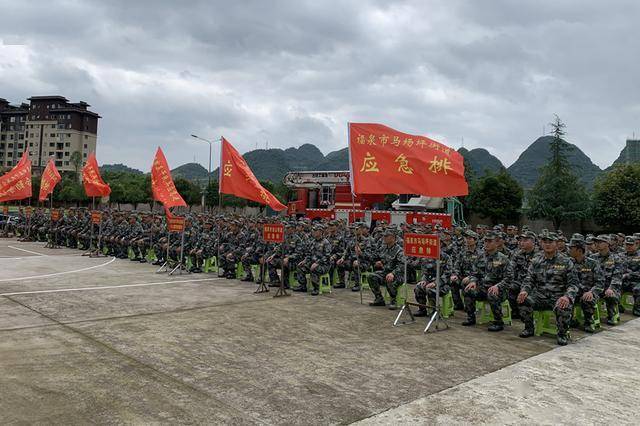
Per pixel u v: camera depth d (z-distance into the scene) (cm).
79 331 760
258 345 719
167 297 1080
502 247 961
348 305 1077
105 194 1988
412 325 905
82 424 434
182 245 1482
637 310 1127
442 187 1069
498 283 895
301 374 597
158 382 550
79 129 10444
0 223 3114
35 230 2622
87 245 2125
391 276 1017
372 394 539
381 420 469
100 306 957
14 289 1122
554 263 847
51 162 2438
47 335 730
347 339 777
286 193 2905
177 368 601
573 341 835
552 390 572
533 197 3691
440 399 530
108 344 693
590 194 3578
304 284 1245
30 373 561
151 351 667
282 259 1159
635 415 502
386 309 1045
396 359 677
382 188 1078
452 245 1166
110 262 1723
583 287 930
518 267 978
